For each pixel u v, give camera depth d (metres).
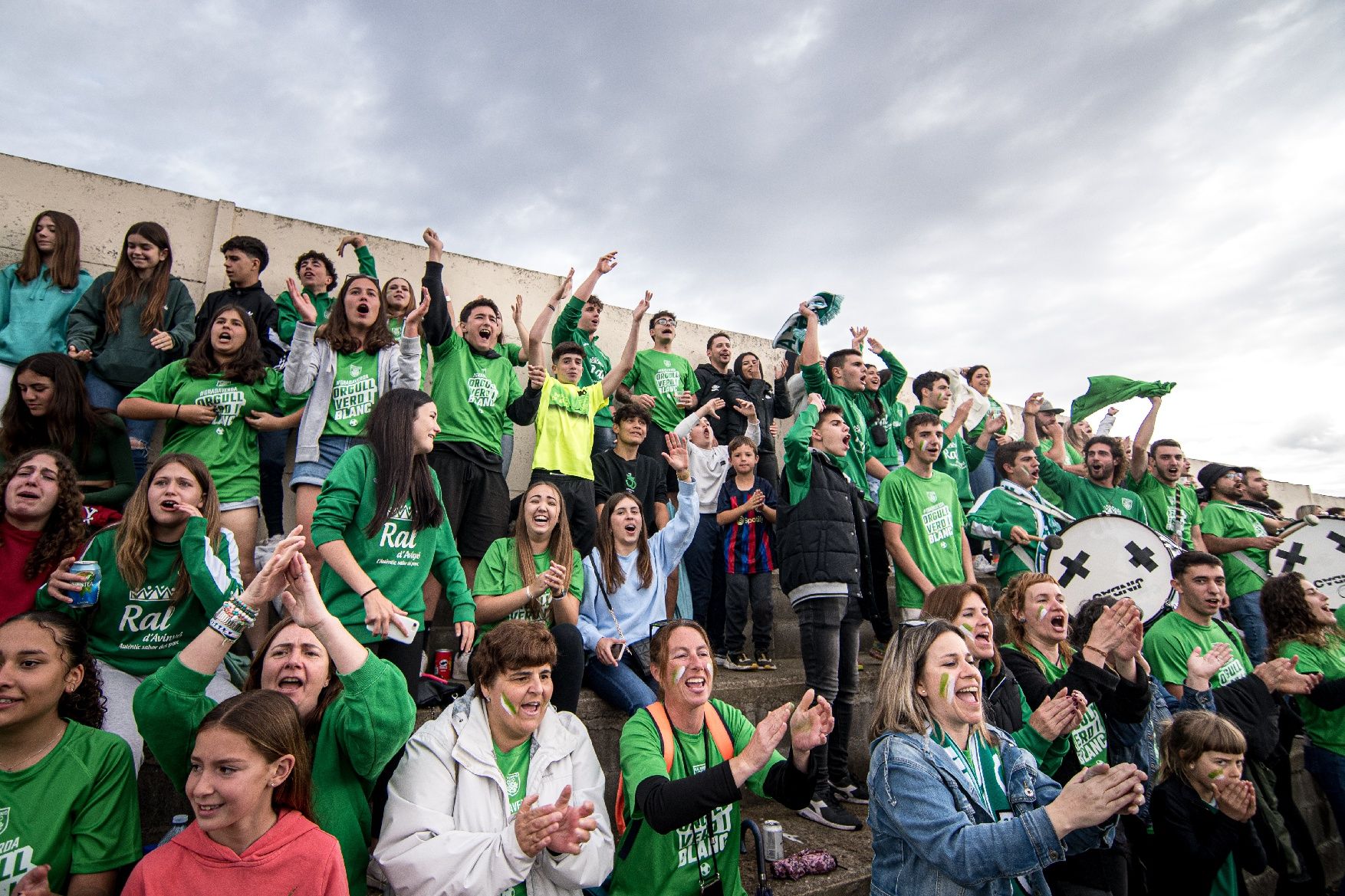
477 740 2.38
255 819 1.84
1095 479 6.17
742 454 5.30
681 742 2.66
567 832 2.07
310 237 5.72
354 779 2.29
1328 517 6.04
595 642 3.61
